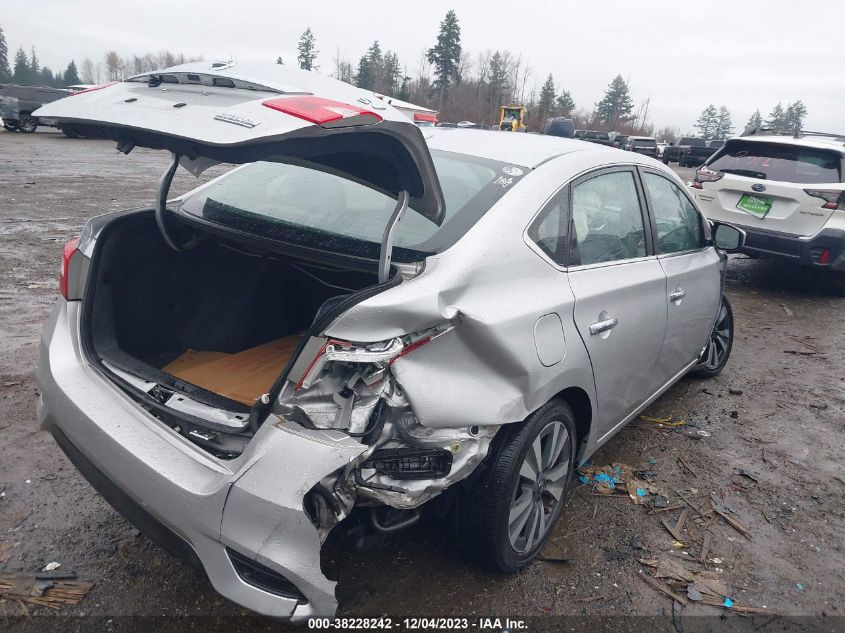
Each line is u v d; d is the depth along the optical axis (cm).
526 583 269
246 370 274
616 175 329
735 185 780
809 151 757
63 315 252
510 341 230
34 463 326
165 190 271
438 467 214
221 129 184
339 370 196
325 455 185
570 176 289
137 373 238
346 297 199
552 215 272
